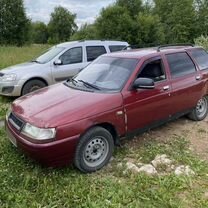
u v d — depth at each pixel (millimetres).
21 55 17672
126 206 3527
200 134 5750
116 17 37188
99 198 3646
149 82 4617
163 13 47844
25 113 4172
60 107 4152
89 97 4422
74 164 4168
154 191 3822
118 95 4516
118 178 4148
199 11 45844
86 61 9195
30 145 3832
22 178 4016
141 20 37000
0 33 41906
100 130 4250
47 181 3955
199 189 3922
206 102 6500
